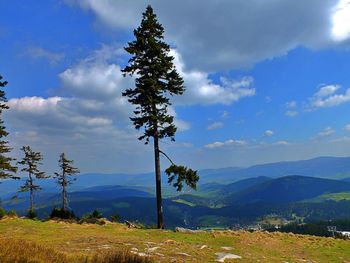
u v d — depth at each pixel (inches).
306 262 824.3
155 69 1330.0
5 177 1555.1
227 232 1116.5
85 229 1118.4
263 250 926.4
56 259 478.3
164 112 1349.7
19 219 1245.7
